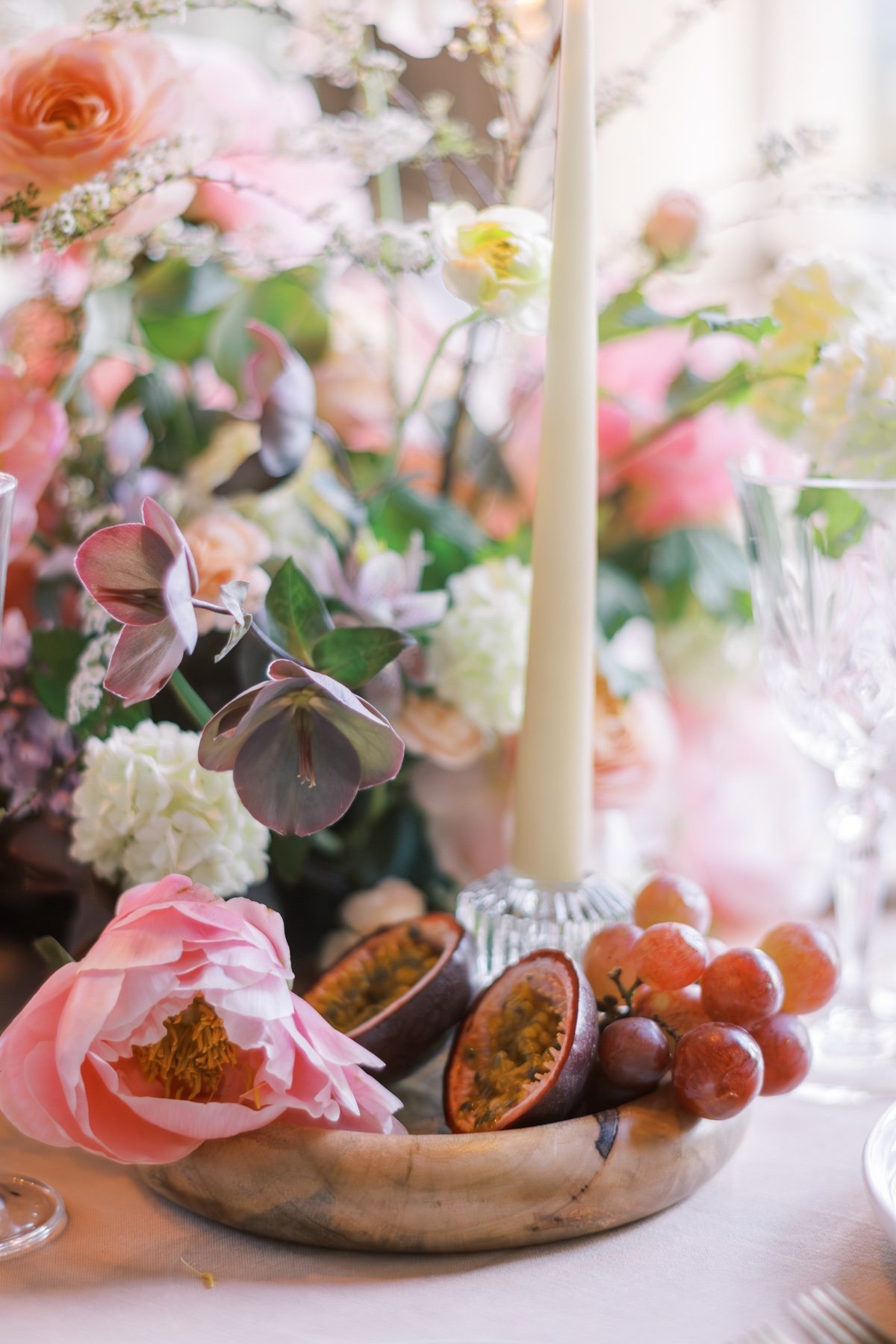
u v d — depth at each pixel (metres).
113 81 0.72
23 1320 0.60
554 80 0.77
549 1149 0.62
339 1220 0.62
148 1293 0.61
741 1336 0.59
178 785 0.69
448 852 0.78
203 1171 0.62
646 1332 0.59
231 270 0.78
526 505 0.81
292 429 0.72
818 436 0.74
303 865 0.76
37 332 0.76
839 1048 0.75
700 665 0.83
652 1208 0.64
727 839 0.83
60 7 0.82
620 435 0.82
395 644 0.64
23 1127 0.62
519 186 0.78
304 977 0.77
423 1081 0.70
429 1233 0.62
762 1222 0.64
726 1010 0.66
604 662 0.80
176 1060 0.63
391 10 0.76
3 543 0.63
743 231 1.36
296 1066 0.62
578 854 0.71
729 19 1.37
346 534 0.77
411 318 0.82
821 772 0.86
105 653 0.72
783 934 0.69
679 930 0.67
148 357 0.78
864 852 0.77
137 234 0.75
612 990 0.68
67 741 0.75
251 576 0.73
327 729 0.61
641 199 1.29
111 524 0.75
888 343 0.73
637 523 0.82
